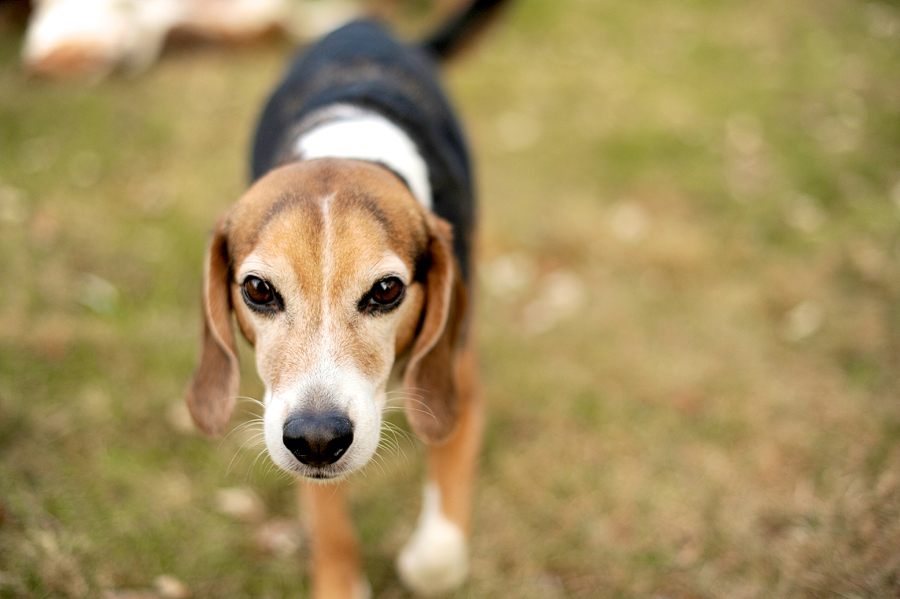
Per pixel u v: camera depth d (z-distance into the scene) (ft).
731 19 5.50
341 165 1.94
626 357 2.79
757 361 2.76
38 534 2.17
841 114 4.21
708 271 3.09
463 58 3.39
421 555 2.17
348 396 1.80
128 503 2.32
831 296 2.95
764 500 2.40
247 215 1.91
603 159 3.81
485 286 3.04
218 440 2.49
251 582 2.22
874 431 2.50
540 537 2.35
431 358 2.02
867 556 2.21
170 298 2.86
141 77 4.33
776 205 3.46
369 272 1.85
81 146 3.59
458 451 2.19
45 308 2.75
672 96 4.40
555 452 2.54
